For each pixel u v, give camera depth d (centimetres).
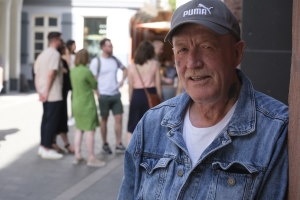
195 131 190
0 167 770
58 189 658
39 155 853
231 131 179
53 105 826
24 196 625
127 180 212
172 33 184
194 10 178
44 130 833
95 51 2403
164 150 198
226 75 183
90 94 783
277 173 173
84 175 732
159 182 192
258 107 183
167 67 987
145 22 1283
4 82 2044
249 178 175
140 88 742
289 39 449
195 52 181
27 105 1656
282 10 448
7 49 2038
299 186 163
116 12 2370
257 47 453
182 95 202
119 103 881
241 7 461
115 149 899
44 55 815
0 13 2009
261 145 177
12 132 1095
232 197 175
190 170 183
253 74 455
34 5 2359
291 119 170
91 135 788
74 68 777
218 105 187
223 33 177
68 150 884
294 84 168
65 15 2373
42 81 819
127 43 2375
